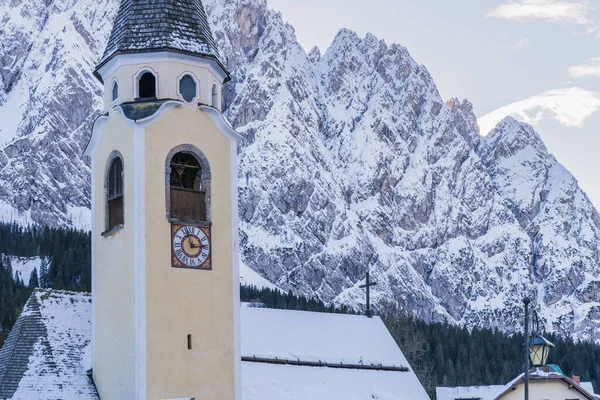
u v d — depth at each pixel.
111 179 64.38
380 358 80.25
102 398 62.38
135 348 59.44
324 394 72.88
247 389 69.19
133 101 63.19
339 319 82.06
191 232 62.25
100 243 64.31
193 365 60.84
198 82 64.25
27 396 61.62
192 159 64.12
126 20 64.94
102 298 63.50
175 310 60.84
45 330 65.12
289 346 75.94
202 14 66.81
